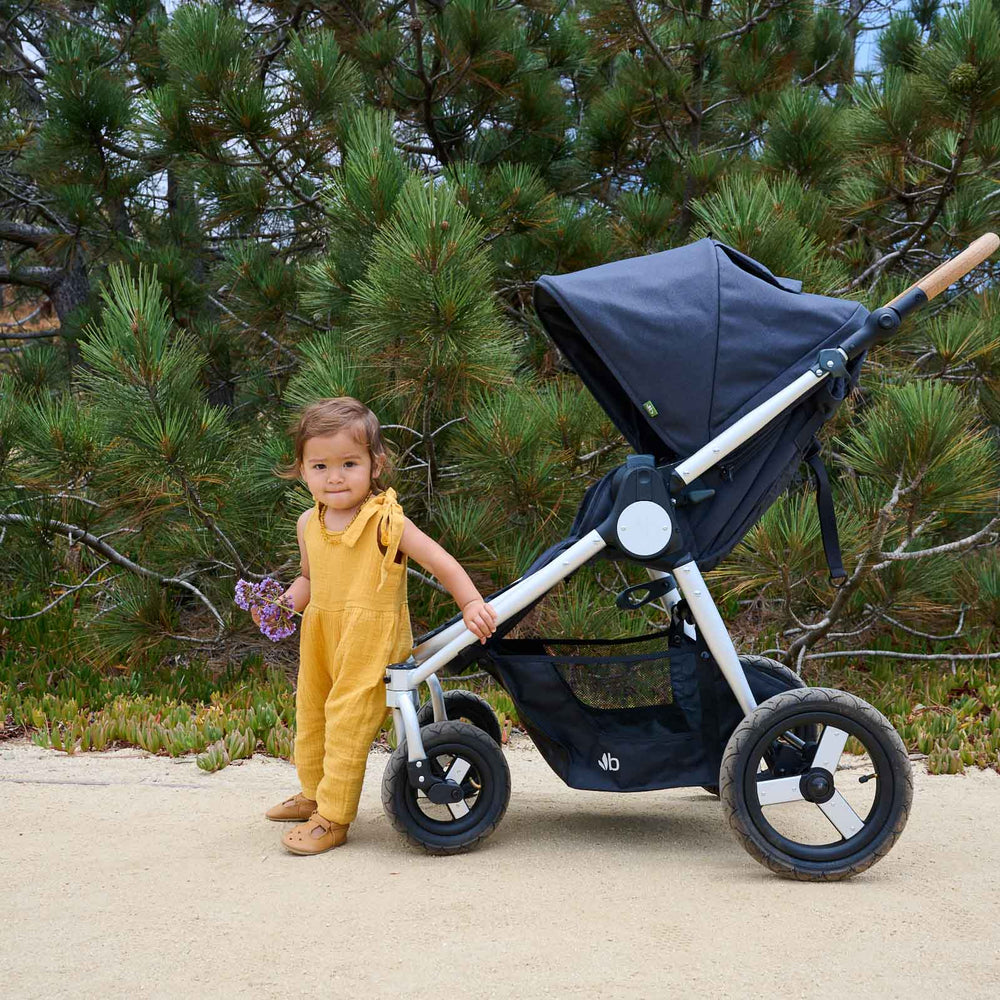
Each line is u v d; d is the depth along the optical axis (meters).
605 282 2.88
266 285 5.93
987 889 2.54
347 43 6.91
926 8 9.60
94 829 3.07
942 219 5.66
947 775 3.89
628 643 3.14
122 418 4.12
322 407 2.89
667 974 2.03
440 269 3.96
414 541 2.82
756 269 3.14
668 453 3.05
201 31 5.41
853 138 5.57
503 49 6.55
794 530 4.11
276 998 1.93
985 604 5.15
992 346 4.53
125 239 6.81
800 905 2.41
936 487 3.99
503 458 4.17
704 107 7.57
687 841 2.97
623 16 6.62
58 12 8.11
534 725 2.83
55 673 5.12
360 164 4.72
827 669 5.44
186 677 5.14
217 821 3.16
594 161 7.36
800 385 2.74
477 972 2.03
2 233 7.59
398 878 2.59
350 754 2.82
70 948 2.16
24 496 4.73
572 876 2.61
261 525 4.75
